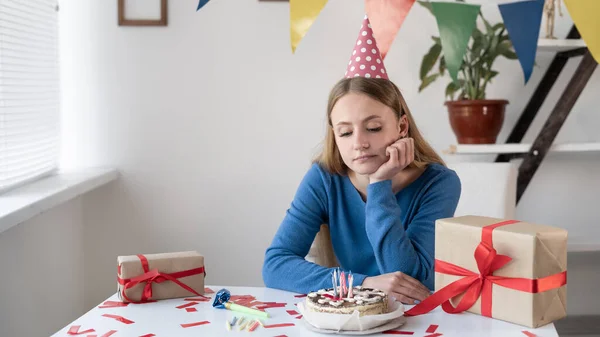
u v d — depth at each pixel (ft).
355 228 4.95
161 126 8.25
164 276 4.02
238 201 8.31
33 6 6.94
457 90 7.50
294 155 8.23
